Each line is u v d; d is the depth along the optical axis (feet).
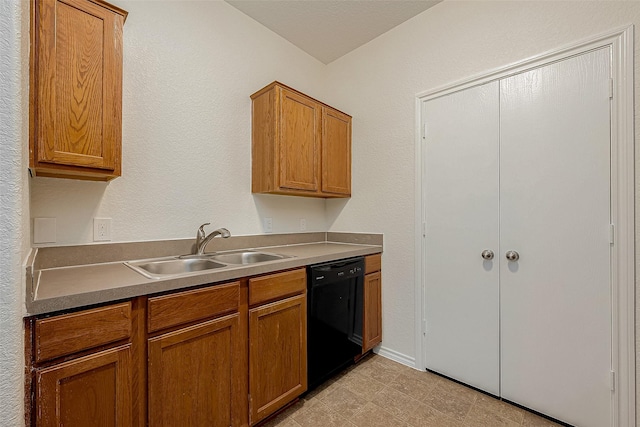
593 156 4.77
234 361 4.47
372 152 7.93
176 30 5.84
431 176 6.79
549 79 5.21
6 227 1.97
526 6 5.49
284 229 7.87
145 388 3.58
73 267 4.57
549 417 5.15
